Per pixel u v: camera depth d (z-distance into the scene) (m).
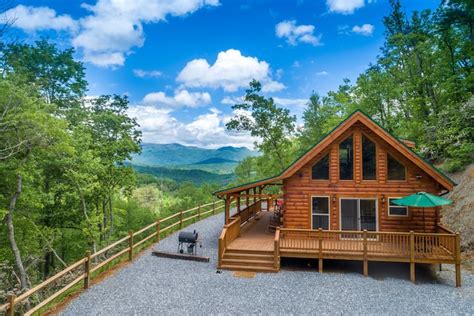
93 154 23.23
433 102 28.55
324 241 14.05
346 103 33.03
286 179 15.43
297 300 10.30
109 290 10.93
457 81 26.75
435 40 27.83
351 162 15.00
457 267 11.91
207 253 15.40
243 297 10.48
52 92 25.28
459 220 17.61
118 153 26.09
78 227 23.69
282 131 36.53
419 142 26.98
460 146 22.14
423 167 13.70
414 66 30.78
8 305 7.60
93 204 25.12
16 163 15.92
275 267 13.05
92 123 24.97
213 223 23.61
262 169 41.84
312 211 15.23
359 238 14.66
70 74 25.70
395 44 31.02
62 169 20.05
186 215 32.97
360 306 9.90
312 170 15.27
